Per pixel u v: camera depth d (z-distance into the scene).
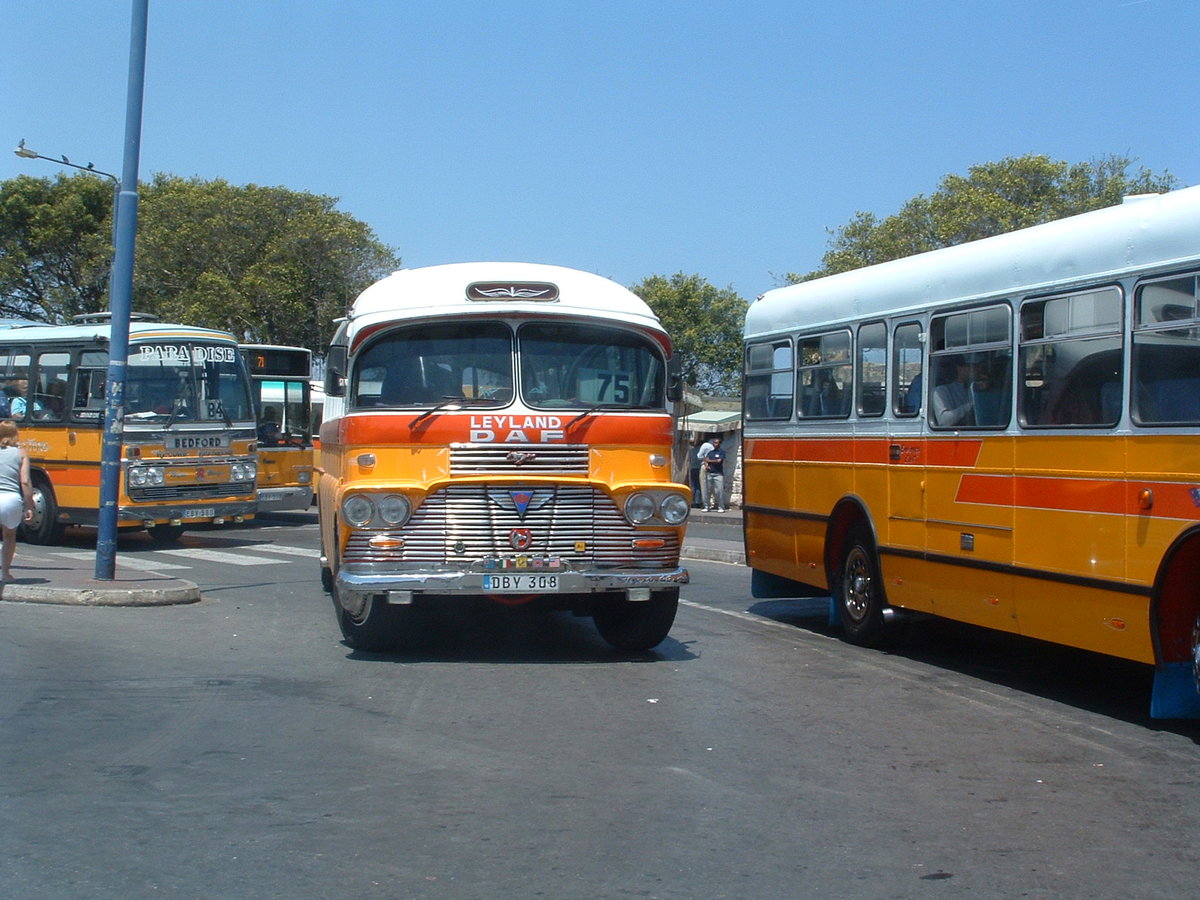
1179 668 7.82
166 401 19.83
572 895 5.05
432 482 9.68
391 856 5.52
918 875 5.32
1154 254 7.83
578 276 10.59
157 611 13.16
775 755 7.41
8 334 21.44
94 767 6.95
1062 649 11.57
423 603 10.40
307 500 25.62
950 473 9.95
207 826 5.92
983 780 6.90
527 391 10.02
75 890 5.06
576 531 9.86
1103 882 5.25
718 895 5.06
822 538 12.05
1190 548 7.51
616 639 11.16
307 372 25.72
